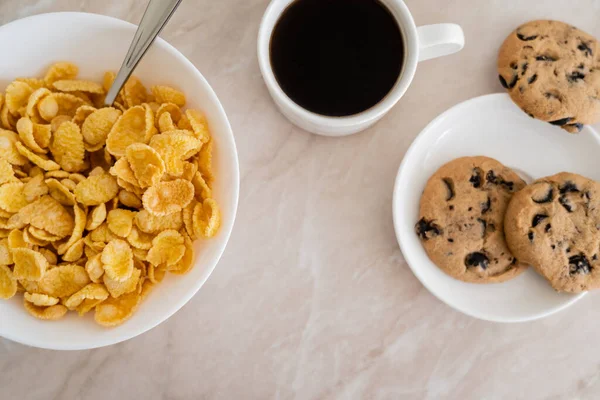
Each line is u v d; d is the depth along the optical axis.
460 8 0.50
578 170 0.49
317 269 0.49
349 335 0.49
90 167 0.44
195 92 0.44
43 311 0.42
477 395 0.49
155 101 0.45
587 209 0.47
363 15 0.45
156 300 0.43
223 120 0.43
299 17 0.45
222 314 0.49
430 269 0.48
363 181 0.49
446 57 0.50
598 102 0.47
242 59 0.49
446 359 0.49
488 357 0.49
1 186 0.41
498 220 0.48
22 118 0.42
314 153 0.49
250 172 0.49
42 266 0.41
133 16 0.49
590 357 0.49
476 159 0.48
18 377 0.48
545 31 0.49
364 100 0.45
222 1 0.49
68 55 0.44
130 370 0.49
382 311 0.49
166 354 0.49
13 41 0.43
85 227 0.42
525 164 0.49
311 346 0.49
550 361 0.49
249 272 0.49
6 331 0.41
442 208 0.48
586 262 0.46
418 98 0.50
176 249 0.42
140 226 0.42
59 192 0.42
